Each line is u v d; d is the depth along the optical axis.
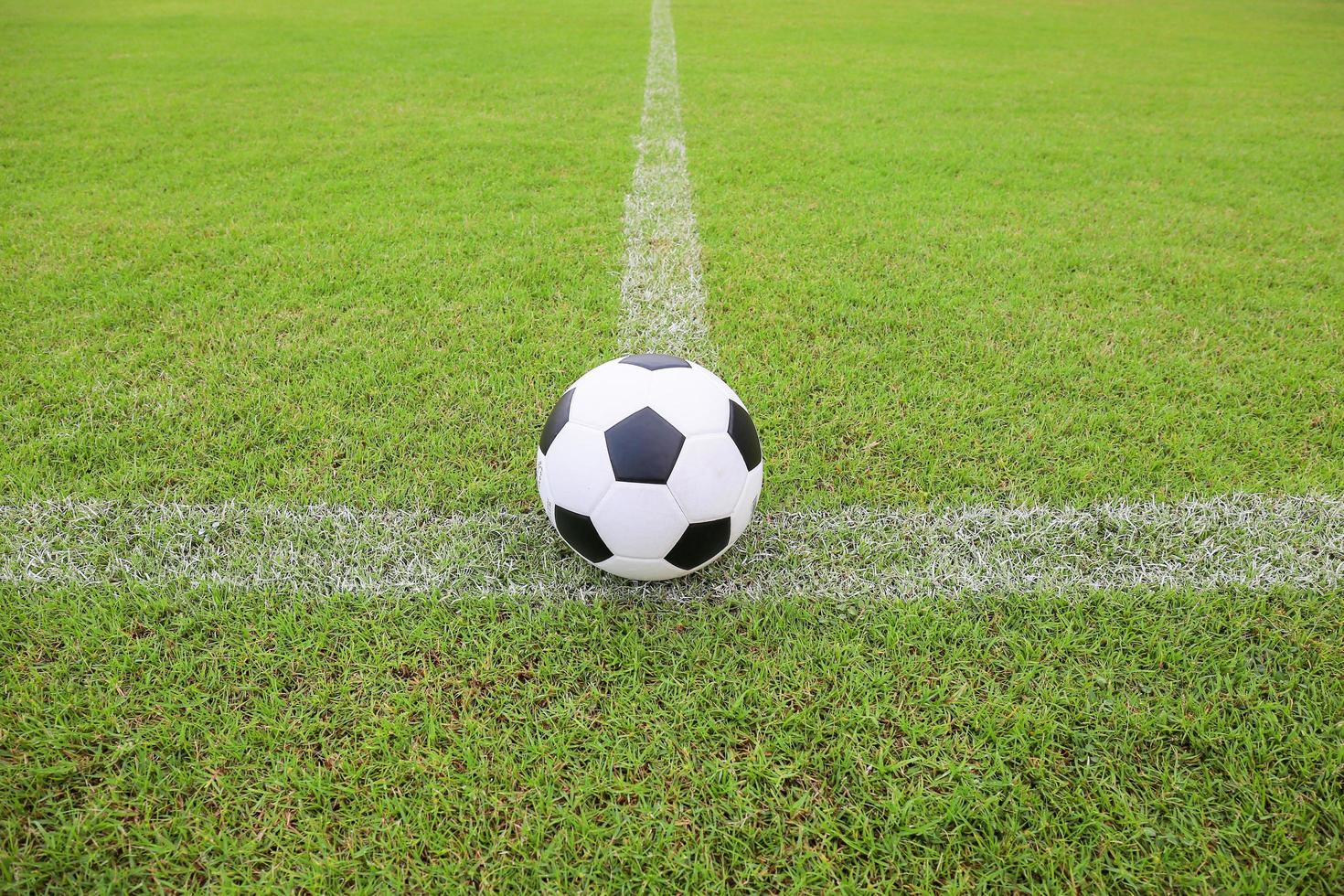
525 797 1.56
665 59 9.72
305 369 2.97
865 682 1.78
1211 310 3.57
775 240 4.29
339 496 2.34
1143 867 1.44
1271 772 1.59
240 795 1.55
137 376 2.91
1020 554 2.16
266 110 7.00
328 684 1.76
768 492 2.38
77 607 1.93
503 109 7.16
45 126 6.29
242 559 2.11
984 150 6.10
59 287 3.61
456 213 4.61
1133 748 1.65
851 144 6.19
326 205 4.73
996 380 2.98
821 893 1.42
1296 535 2.22
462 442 2.58
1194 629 1.93
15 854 1.45
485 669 1.80
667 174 5.39
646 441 1.76
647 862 1.46
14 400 2.75
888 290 3.71
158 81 8.06
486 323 3.35
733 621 1.94
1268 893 1.40
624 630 1.91
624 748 1.65
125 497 2.31
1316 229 4.56
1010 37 12.12
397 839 1.49
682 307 3.53
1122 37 12.50
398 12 13.87
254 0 15.44
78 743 1.63
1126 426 2.70
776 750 1.65
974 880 1.44
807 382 2.92
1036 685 1.78
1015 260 4.07
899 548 2.18
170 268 3.84
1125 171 5.65
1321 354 3.20
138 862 1.45
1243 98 8.21
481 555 2.13
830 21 13.57
